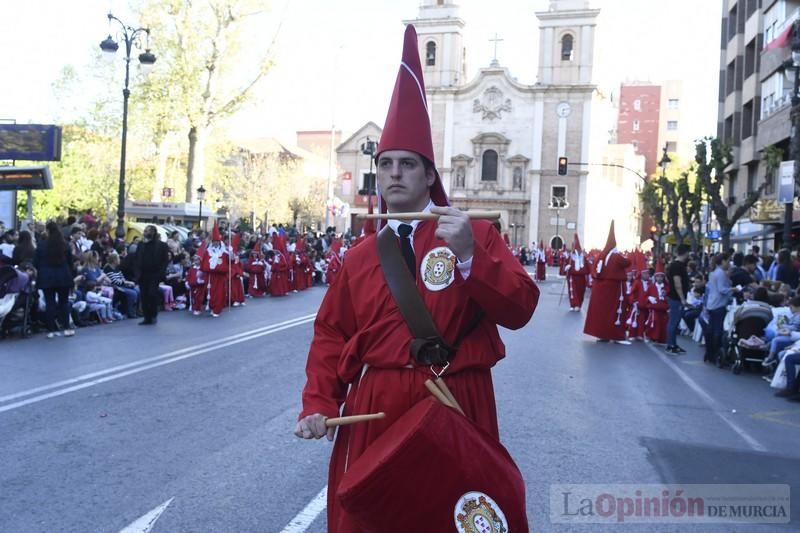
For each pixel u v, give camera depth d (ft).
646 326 50.98
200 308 58.90
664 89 384.68
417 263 9.05
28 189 72.43
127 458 19.95
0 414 24.63
